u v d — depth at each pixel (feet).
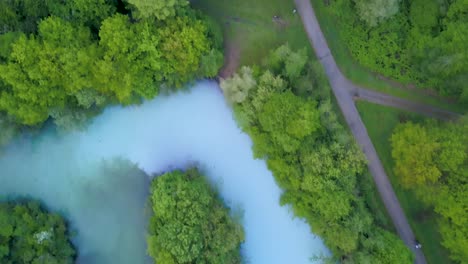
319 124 171.42
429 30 178.91
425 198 170.81
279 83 172.04
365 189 181.98
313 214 173.88
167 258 167.43
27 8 170.50
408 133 169.68
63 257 180.96
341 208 167.02
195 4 189.67
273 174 180.55
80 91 170.30
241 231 175.01
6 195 189.26
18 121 175.63
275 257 188.44
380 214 182.50
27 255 173.27
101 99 175.01
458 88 178.91
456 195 165.17
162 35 165.89
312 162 168.66
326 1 189.26
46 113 173.68
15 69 159.43
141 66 170.09
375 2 165.17
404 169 169.68
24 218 175.94
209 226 172.04
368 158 189.47
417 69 184.34
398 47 183.93
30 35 162.09
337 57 189.57
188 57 169.48
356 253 168.25
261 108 172.86
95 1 167.94
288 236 189.26
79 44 164.66
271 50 179.32
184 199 171.01
